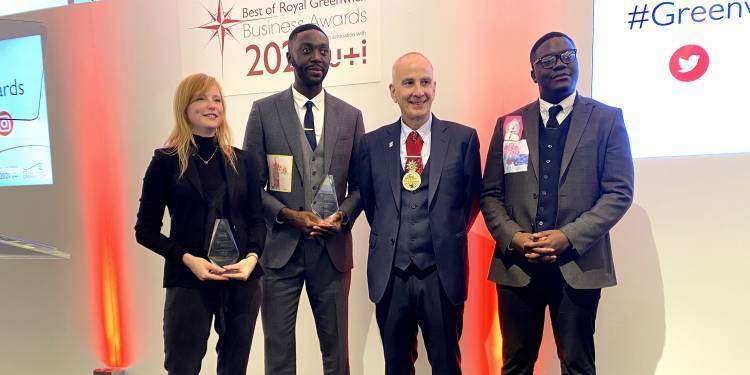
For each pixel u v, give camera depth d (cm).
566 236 171
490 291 244
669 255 221
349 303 264
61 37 304
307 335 273
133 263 304
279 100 216
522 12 230
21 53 191
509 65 233
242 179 190
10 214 327
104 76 299
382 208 194
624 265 227
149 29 287
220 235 177
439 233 187
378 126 251
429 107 194
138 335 306
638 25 216
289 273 212
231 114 273
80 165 309
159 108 289
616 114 180
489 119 237
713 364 218
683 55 211
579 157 179
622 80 219
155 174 180
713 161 212
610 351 231
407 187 191
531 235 176
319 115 217
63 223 315
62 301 320
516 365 187
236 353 186
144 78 290
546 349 238
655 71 215
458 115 242
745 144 207
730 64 205
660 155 218
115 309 310
